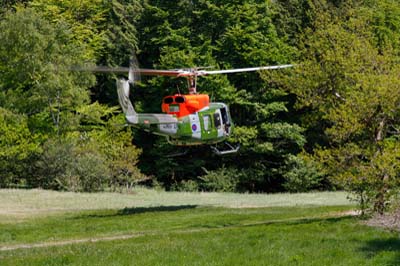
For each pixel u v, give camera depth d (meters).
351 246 29.72
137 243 33.75
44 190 74.50
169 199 68.50
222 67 94.19
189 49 95.38
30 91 84.06
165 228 43.03
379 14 88.19
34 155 80.12
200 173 96.44
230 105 94.88
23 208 57.25
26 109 83.75
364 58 41.41
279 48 95.50
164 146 92.25
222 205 59.66
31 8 92.69
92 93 94.38
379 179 36.75
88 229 43.72
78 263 27.61
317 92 45.22
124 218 49.69
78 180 77.56
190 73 46.66
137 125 46.31
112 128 85.38
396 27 89.62
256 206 57.72
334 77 44.12
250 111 95.69
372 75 37.62
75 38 96.75
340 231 34.31
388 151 36.41
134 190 79.75
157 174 95.75
